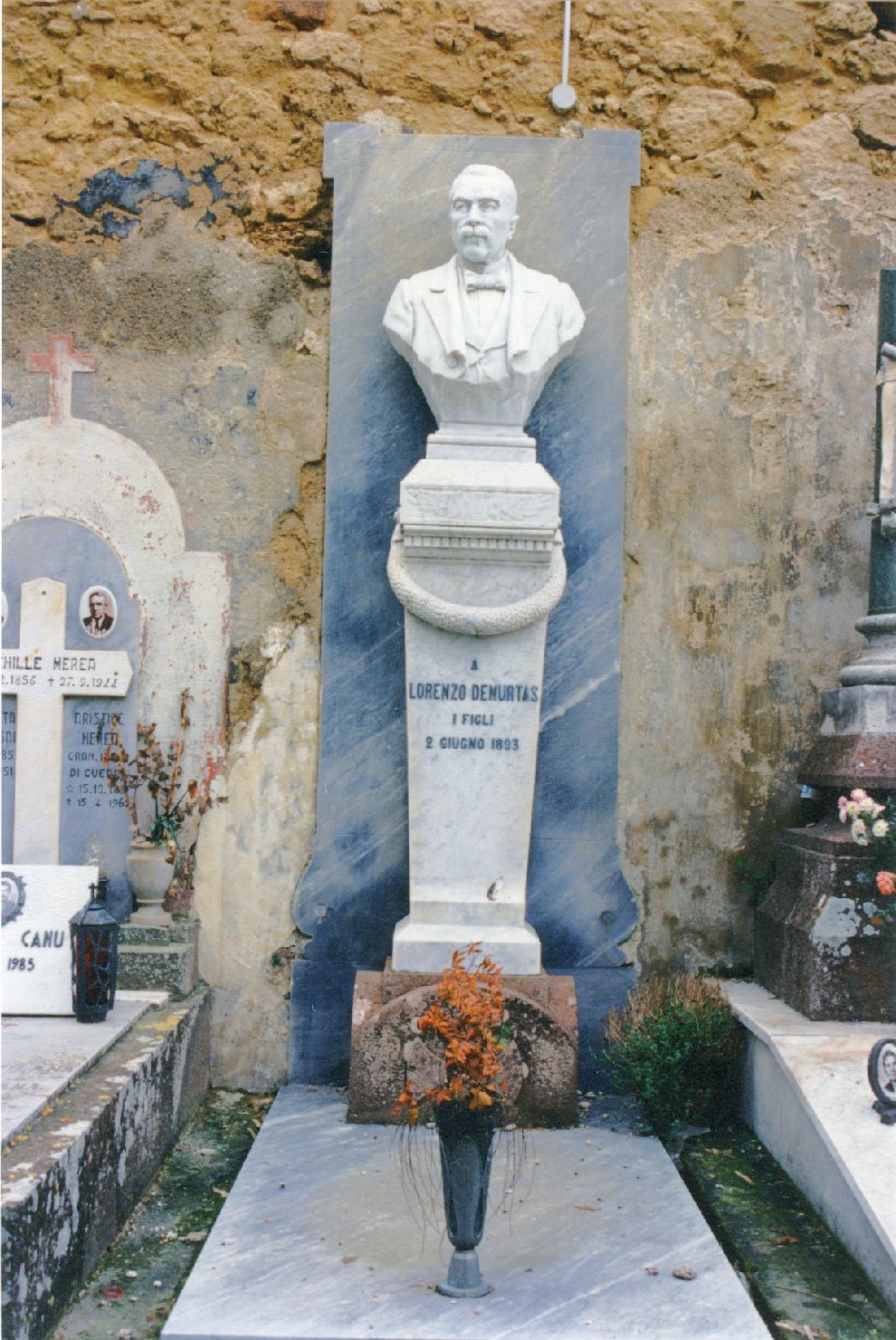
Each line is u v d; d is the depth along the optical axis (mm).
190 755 6160
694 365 6410
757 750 6297
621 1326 3578
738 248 6457
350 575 6191
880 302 5852
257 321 6348
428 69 6465
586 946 6098
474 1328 3547
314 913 6078
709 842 6254
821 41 6594
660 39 6535
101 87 6469
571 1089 5301
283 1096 5785
